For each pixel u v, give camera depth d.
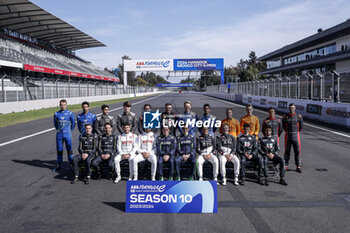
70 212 3.95
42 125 13.65
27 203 4.29
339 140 9.16
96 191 4.84
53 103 26.06
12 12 29.83
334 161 6.66
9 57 27.62
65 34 42.12
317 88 15.37
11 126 13.35
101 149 5.62
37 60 33.59
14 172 6.01
